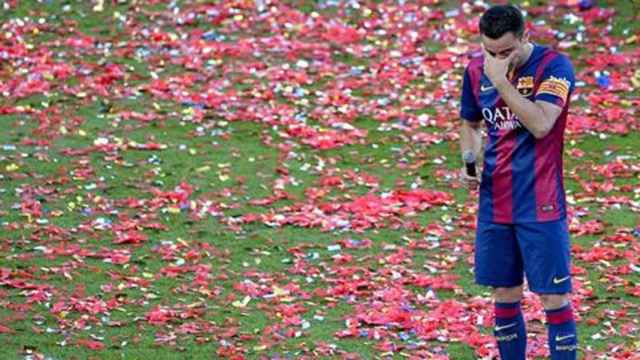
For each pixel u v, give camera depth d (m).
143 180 46.28
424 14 63.69
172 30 63.09
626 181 45.97
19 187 45.25
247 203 44.19
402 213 43.03
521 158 27.20
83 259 38.81
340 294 36.12
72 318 34.34
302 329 33.66
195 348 32.38
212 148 49.91
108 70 58.25
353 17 63.69
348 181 46.34
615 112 52.34
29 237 40.56
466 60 58.56
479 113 28.20
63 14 65.25
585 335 33.12
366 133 51.12
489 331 33.34
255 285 36.78
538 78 26.97
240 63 58.94
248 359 31.53
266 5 65.25
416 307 35.22
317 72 57.72
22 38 62.12
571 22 62.22
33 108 54.06
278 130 51.72
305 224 42.03
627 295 35.94
